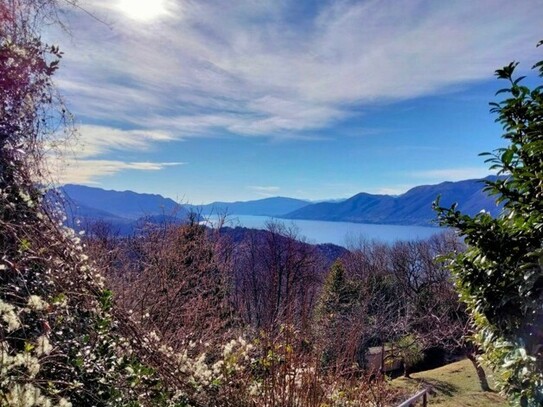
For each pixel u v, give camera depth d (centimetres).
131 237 909
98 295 285
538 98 183
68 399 200
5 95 274
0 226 235
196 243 993
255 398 321
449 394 999
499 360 224
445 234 1853
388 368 1301
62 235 288
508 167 196
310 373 341
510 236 200
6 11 276
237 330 554
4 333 174
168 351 331
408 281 1984
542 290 179
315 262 1617
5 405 130
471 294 221
